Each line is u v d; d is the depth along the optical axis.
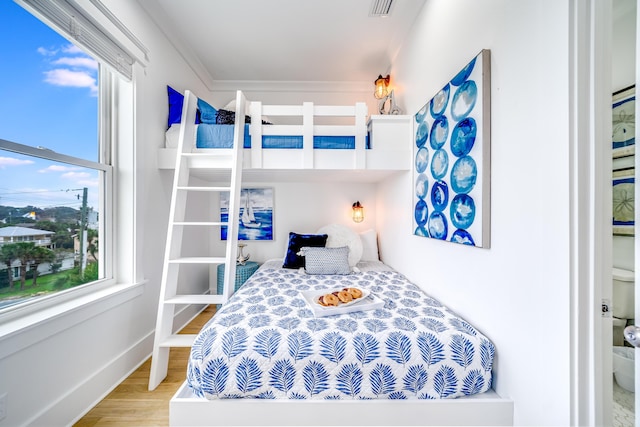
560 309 0.90
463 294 1.48
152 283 2.12
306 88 3.48
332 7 2.15
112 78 1.85
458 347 1.21
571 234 0.87
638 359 0.67
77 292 1.55
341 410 1.16
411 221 2.22
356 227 3.47
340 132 2.18
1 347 1.08
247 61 2.96
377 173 2.55
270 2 2.10
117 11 1.73
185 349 2.14
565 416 0.88
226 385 1.16
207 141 2.18
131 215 1.89
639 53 0.66
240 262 3.11
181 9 2.18
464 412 1.15
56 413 1.30
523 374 1.06
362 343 1.21
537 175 0.99
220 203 3.41
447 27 1.67
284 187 3.44
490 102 1.25
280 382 1.17
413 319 1.42
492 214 1.24
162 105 2.29
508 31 1.14
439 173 1.67
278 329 1.31
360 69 3.13
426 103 1.94
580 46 0.86
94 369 1.54
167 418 1.41
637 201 0.66
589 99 0.86
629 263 1.19
